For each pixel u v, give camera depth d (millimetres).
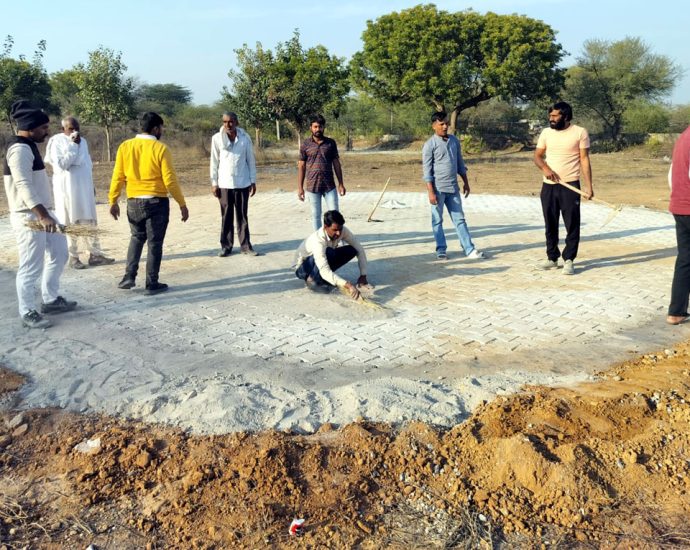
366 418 4082
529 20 34969
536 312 6258
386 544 3127
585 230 10562
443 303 6539
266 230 10602
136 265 6906
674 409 4160
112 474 3631
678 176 5656
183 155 30031
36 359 5039
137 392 4445
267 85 31531
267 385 4590
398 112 51312
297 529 3209
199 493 3453
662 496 3434
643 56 42031
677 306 5863
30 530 3248
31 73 26562
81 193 7734
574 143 7289
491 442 3729
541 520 3285
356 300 6387
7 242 9555
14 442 3979
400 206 13570
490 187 19359
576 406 4188
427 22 35344
